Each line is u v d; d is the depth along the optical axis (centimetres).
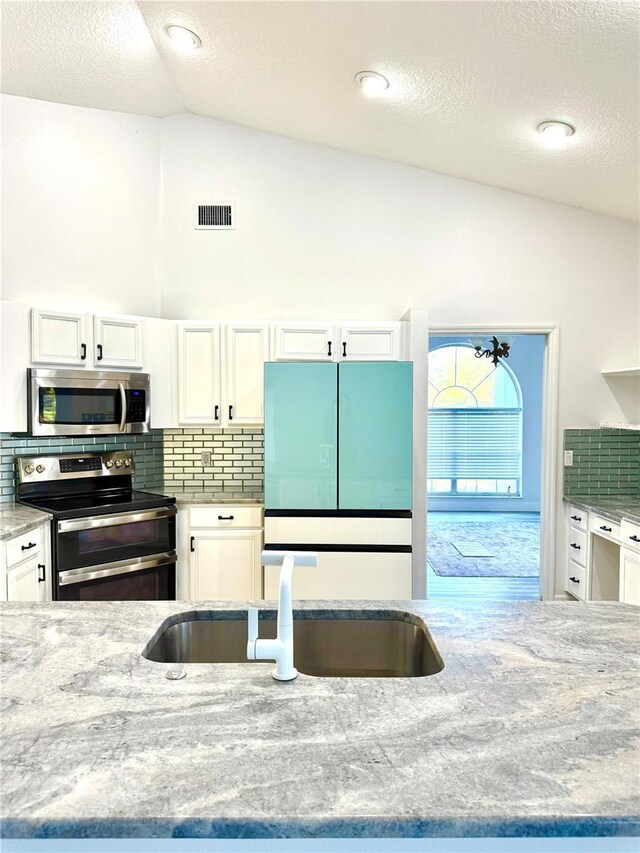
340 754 90
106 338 348
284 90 328
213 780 84
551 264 397
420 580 373
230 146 404
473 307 400
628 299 396
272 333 376
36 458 344
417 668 154
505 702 107
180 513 360
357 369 333
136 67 329
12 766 87
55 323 326
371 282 404
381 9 230
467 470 813
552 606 162
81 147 365
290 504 336
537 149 322
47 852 82
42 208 350
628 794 81
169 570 352
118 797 80
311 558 125
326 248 405
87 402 336
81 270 366
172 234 404
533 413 804
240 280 405
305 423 335
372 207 404
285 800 80
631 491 398
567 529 397
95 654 127
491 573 505
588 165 327
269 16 257
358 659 161
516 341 804
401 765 87
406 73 275
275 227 406
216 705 105
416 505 370
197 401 379
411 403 332
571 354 398
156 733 96
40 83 330
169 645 152
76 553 309
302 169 404
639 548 299
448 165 380
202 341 378
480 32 231
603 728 98
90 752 90
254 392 378
